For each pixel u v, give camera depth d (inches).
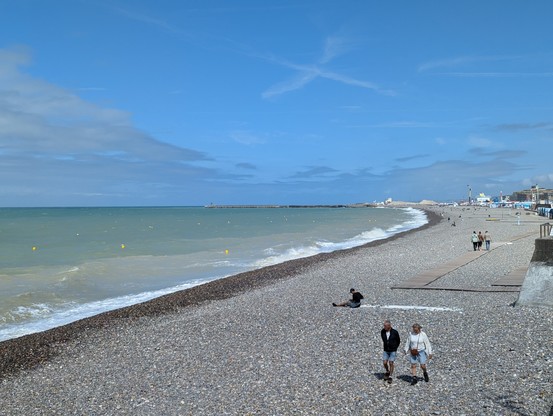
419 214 6028.5
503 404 398.0
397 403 411.5
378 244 1956.2
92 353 614.9
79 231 3070.9
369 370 495.8
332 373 491.5
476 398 412.5
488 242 1535.4
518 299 751.1
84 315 848.9
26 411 442.0
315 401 424.5
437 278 1035.9
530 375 455.8
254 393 450.3
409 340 462.0
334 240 2330.2
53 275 1212.5
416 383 453.7
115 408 436.5
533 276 742.5
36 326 778.8
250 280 1131.3
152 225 3855.8
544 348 531.5
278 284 1066.1
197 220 4862.2
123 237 2554.1
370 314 738.8
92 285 1118.4
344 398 427.5
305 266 1337.4
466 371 476.7
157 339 658.8
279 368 514.6
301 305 831.7
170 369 533.3
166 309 856.3
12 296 959.0
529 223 3058.6
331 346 584.4
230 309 820.6
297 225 3782.0
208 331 684.7
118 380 509.4
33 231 3043.8
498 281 966.4
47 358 605.0
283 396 439.2
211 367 530.9
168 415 414.0
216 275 1267.2
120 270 1328.7
